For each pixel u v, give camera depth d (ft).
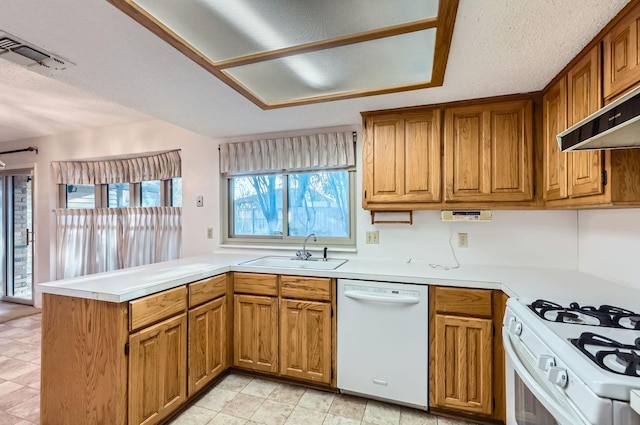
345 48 4.78
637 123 3.54
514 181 6.64
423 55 5.03
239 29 4.29
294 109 7.43
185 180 10.80
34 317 12.26
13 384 7.55
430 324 6.31
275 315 7.44
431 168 7.17
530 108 6.52
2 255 14.30
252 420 6.23
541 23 4.12
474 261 7.79
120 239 12.09
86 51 4.83
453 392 6.14
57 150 12.66
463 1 3.68
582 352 3.04
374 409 6.59
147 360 5.60
